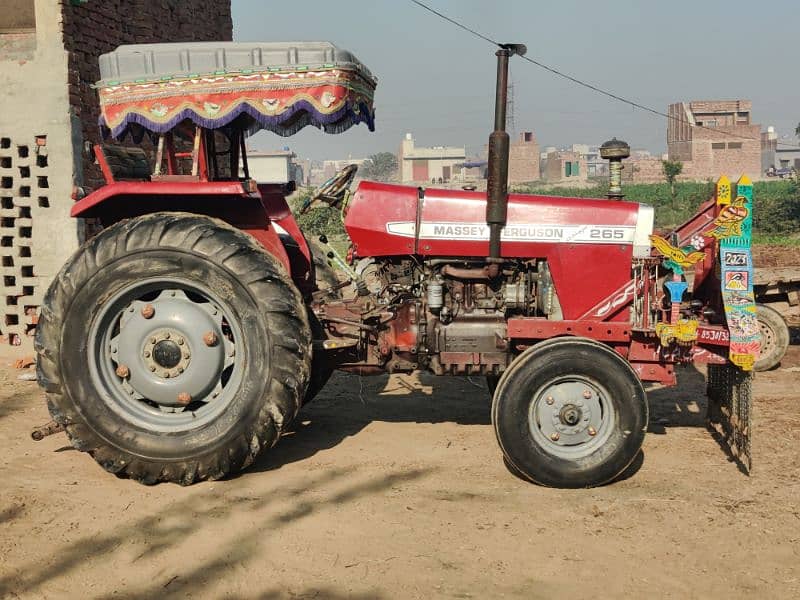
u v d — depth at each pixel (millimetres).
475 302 5023
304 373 4535
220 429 4504
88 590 3371
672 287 4633
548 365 4410
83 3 8078
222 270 4504
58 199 7941
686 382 7055
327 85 4441
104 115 4711
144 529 3949
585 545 3729
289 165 62188
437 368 4977
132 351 4660
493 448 5199
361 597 3271
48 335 4602
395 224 5008
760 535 3814
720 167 86250
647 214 4855
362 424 5785
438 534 3854
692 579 3406
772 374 7336
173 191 4559
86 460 5020
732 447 4992
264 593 3318
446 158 109438
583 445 4500
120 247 4574
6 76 7906
